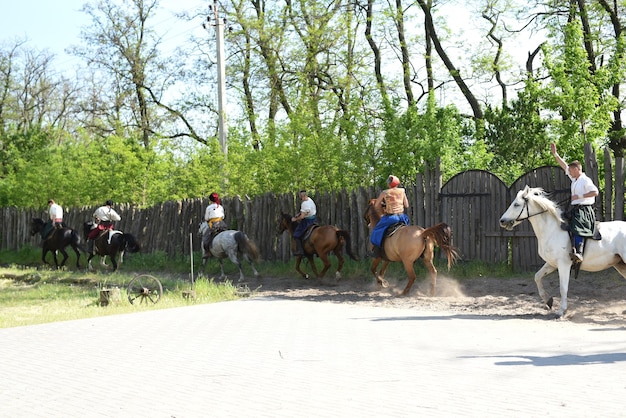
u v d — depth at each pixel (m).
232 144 24.97
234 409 6.23
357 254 19.56
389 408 6.08
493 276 16.30
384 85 29.12
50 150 36.50
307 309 13.23
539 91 22.30
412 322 11.23
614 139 25.19
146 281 18.75
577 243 11.32
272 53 30.28
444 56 30.14
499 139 23.25
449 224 17.62
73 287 18.91
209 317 12.28
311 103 23.97
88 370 8.10
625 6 26.33
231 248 19.28
